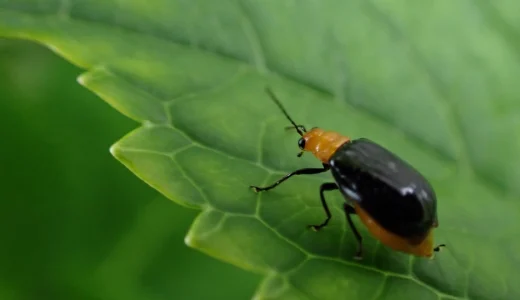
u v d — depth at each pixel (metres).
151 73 0.05
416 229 0.05
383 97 0.06
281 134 0.05
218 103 0.05
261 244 0.05
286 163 0.05
